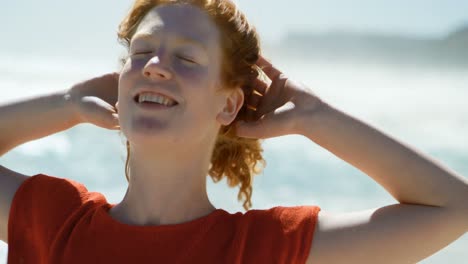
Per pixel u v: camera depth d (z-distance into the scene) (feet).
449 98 64.08
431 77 124.57
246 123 7.83
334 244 6.89
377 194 22.06
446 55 257.96
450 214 6.96
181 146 6.94
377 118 46.09
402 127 41.88
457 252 15.51
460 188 7.01
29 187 7.49
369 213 7.06
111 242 6.83
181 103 6.89
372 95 67.15
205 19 7.23
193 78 6.95
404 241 6.90
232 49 7.36
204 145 7.27
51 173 22.88
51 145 27.68
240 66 7.48
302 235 6.91
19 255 7.29
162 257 6.73
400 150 7.19
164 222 7.09
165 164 7.01
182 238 6.83
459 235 7.06
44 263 7.06
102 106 7.95
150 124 6.75
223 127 7.87
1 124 8.02
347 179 24.36
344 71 149.28
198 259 6.73
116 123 7.88
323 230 6.96
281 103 7.80
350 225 6.95
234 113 7.54
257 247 6.82
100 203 7.38
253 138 8.27
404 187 7.13
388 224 6.92
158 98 6.87
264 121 7.70
